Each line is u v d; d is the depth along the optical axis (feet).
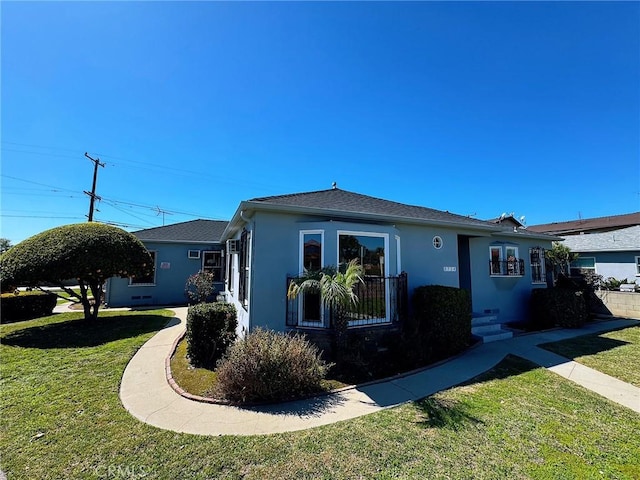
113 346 22.12
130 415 12.25
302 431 11.06
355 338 19.34
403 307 22.93
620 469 8.96
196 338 19.26
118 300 43.68
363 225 21.35
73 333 26.27
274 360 14.19
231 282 33.88
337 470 8.81
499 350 22.48
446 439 10.48
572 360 20.12
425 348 19.93
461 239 33.27
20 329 27.81
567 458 9.48
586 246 55.57
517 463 9.18
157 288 45.88
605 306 39.70
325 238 20.11
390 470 8.82
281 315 19.80
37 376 16.39
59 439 10.41
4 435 10.63
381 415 12.30
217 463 9.13
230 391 13.99
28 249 27.71
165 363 18.94
